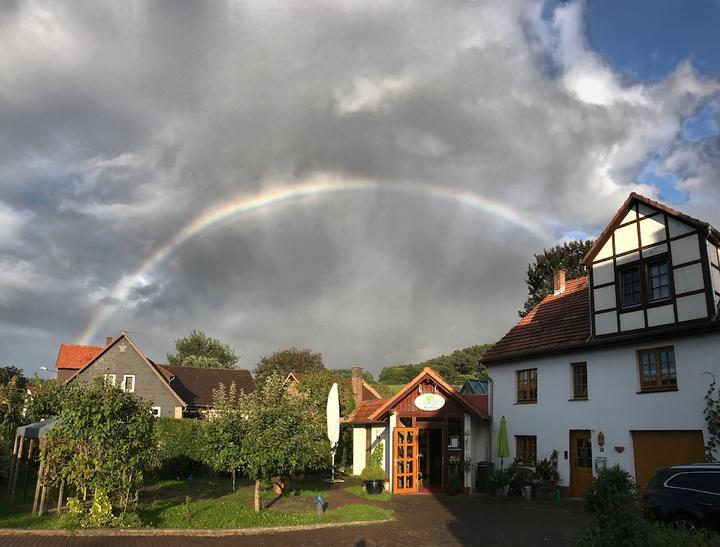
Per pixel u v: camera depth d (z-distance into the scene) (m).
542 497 21.94
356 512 17.00
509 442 24.84
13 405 19.92
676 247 19.11
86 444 13.16
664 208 19.52
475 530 14.98
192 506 17.08
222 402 17.30
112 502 13.91
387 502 20.75
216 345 93.75
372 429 29.09
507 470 23.27
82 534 12.47
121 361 45.34
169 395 45.06
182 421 27.30
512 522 16.25
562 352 22.67
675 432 18.47
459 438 24.45
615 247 21.17
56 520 13.59
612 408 20.44
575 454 21.89
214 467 17.23
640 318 19.92
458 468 23.94
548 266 51.75
